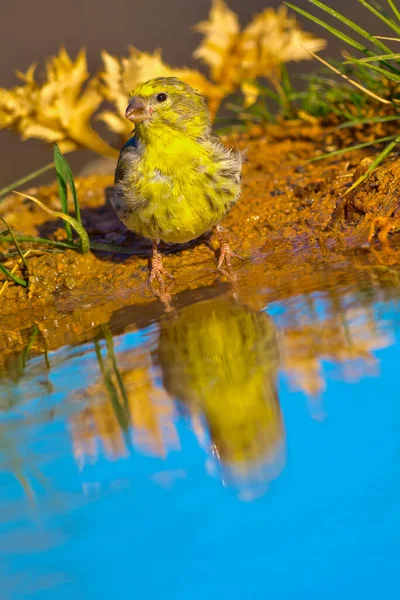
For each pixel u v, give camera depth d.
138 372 4.23
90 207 7.38
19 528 3.03
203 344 4.40
